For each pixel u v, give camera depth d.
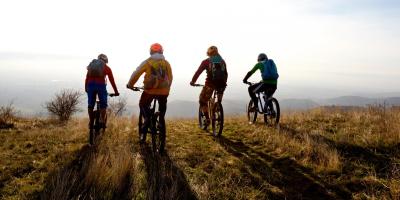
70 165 6.56
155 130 7.41
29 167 6.53
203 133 9.56
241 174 6.19
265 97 10.37
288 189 5.64
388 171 5.95
